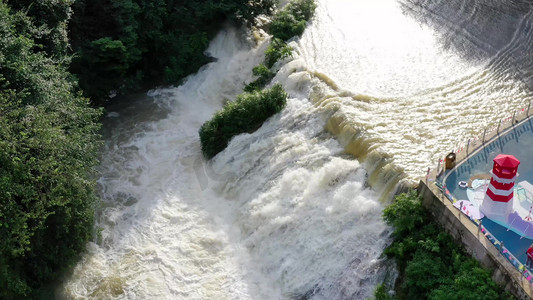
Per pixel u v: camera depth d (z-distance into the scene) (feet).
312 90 135.44
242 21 174.60
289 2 184.75
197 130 147.64
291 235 107.96
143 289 105.50
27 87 109.60
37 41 131.64
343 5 183.52
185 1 172.65
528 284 77.20
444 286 83.61
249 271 107.65
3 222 92.17
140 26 164.25
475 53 149.59
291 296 100.42
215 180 128.77
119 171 134.31
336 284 97.19
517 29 158.92
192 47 169.07
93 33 156.15
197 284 106.01
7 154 93.45
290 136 126.11
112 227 118.93
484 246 83.30
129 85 162.71
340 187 108.99
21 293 97.04
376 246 97.86
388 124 120.16
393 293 90.48
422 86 137.69
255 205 116.78
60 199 99.66
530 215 90.58
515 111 121.49
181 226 118.83
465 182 97.04
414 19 170.19
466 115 123.85
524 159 102.78
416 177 101.96
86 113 120.88
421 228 94.48
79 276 108.17
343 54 155.94
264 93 136.05
